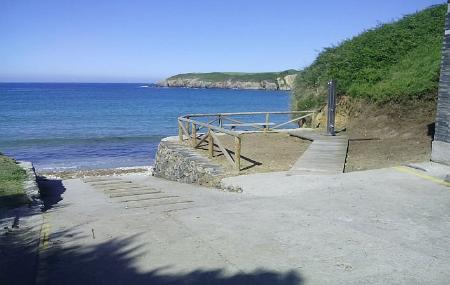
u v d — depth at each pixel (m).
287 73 155.75
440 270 4.32
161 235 5.53
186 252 4.88
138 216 6.63
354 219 6.04
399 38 19.00
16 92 121.19
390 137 13.64
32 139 31.70
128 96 104.75
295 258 4.65
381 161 10.58
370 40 20.02
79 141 31.30
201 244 5.14
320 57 21.30
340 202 6.96
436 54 15.90
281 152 12.61
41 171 20.70
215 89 166.25
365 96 16.88
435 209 6.46
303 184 8.33
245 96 107.19
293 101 22.11
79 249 5.04
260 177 9.18
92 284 4.04
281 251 4.87
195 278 4.16
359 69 18.38
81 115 52.53
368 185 8.00
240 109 64.69
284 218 6.18
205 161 11.24
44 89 153.12
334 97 14.98
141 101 84.25
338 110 18.08
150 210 7.14
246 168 10.42
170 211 6.88
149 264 4.54
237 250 4.91
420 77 15.38
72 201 9.27
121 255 4.82
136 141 31.80
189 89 168.25
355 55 19.20
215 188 9.38
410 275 4.21
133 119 48.53
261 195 7.81
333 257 4.67
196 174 10.91
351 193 7.49
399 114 15.05
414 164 9.32
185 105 73.94
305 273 4.26
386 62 18.19
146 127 40.94
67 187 12.20
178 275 4.24
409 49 18.28
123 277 4.20
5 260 4.68
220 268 4.40
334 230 5.58
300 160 10.72
